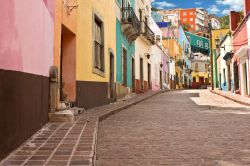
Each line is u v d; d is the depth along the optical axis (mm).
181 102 18453
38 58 6828
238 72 24484
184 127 8594
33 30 6324
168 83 45219
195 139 6891
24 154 4809
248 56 20984
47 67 7938
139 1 26938
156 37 37000
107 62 16203
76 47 11297
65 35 11156
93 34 13617
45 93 7723
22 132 5559
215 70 39406
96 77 14047
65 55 11148
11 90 4898
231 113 12156
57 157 4637
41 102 7234
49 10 8086
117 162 5043
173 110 13453
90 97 13008
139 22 24484
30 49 6102
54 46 9016
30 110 6145
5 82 4617
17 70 5230
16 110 5168
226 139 6871
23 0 5566
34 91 6473
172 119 10320
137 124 9188
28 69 5965
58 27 9359
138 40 26688
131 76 23781
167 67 44719
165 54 42812
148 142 6586
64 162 4367
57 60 9312
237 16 26562
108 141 6699
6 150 4672
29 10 5992
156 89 35750
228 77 28984
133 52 24625
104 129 8273
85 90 12344
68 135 6398
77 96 11344
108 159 5230
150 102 18562
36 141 5789
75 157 4648
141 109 14000
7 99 4707
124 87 20641
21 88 5465
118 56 19281
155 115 11523
